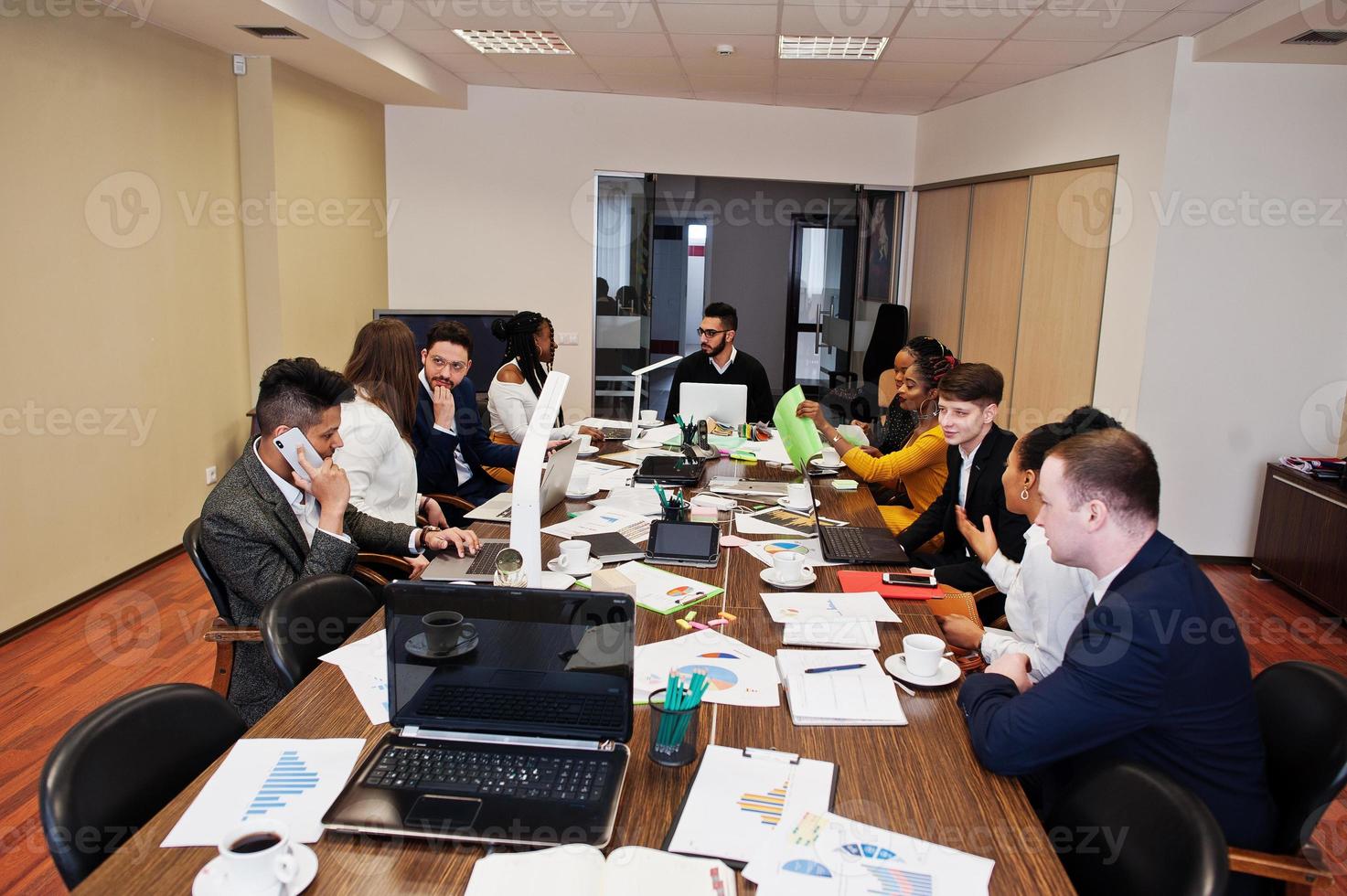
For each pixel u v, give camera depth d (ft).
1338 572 14.03
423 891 3.82
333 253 20.10
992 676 5.43
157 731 4.74
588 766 4.58
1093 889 4.54
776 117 23.90
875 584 7.54
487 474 13.17
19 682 10.91
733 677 5.79
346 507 7.80
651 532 8.25
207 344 16.49
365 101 21.48
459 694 4.79
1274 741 5.35
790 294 29.01
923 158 24.27
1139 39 15.48
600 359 24.53
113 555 14.20
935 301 23.99
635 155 23.63
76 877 4.12
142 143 14.37
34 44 12.03
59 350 12.74
